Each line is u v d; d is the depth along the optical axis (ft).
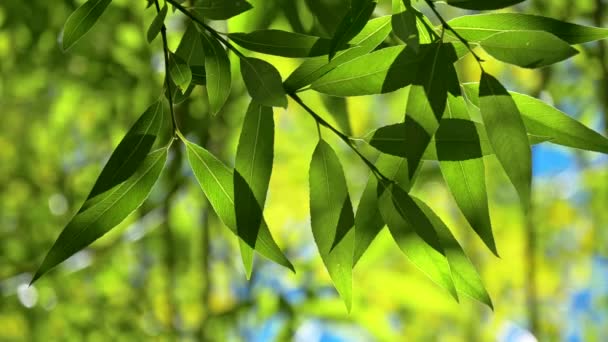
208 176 3.34
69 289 6.88
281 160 6.68
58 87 6.26
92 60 5.85
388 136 3.30
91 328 6.88
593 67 6.38
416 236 3.32
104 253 6.61
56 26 5.58
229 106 5.54
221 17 3.45
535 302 6.81
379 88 3.24
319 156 3.34
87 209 3.29
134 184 3.33
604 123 6.18
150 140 3.31
